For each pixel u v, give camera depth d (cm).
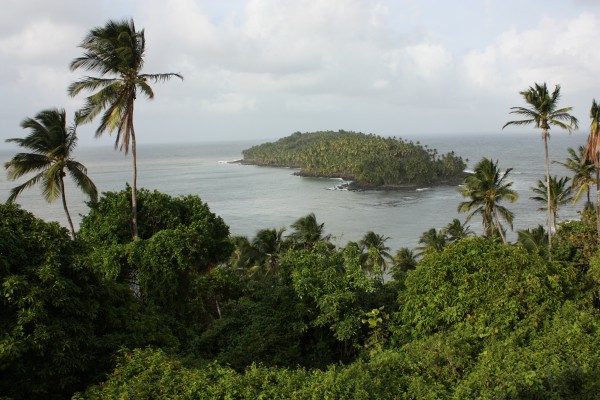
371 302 1500
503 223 7319
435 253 1385
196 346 1416
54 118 2189
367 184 12475
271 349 1344
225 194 11531
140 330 1197
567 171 13525
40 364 905
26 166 2136
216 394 835
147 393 843
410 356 1044
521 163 16562
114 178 15238
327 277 1402
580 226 2136
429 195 10725
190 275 1950
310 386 858
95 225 2125
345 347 1379
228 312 1670
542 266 1246
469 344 1071
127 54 1975
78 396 855
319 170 15788
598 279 1360
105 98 2055
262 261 4062
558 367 870
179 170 18850
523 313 1152
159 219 2183
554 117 2909
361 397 820
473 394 838
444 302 1241
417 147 15725
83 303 1054
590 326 1041
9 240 978
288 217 8494
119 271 1844
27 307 912
